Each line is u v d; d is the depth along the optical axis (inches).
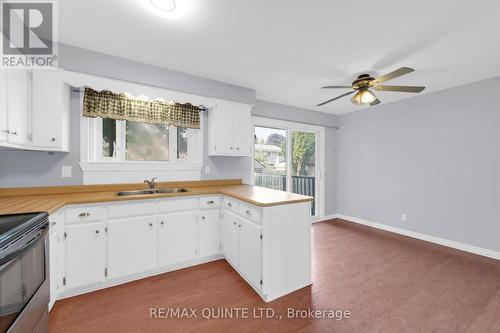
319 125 176.9
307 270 81.9
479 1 57.3
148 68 96.0
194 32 72.9
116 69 89.4
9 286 37.1
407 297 75.3
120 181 99.3
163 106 106.7
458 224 118.9
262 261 72.2
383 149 154.2
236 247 89.4
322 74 105.3
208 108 119.4
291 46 81.1
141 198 83.1
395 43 78.1
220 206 102.9
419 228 134.8
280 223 75.5
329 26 69.1
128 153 104.8
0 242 35.0
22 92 68.8
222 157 125.3
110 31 72.7
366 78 92.5
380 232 147.6
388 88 92.2
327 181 182.5
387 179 151.6
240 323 62.6
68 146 87.8
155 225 86.8
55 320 62.8
